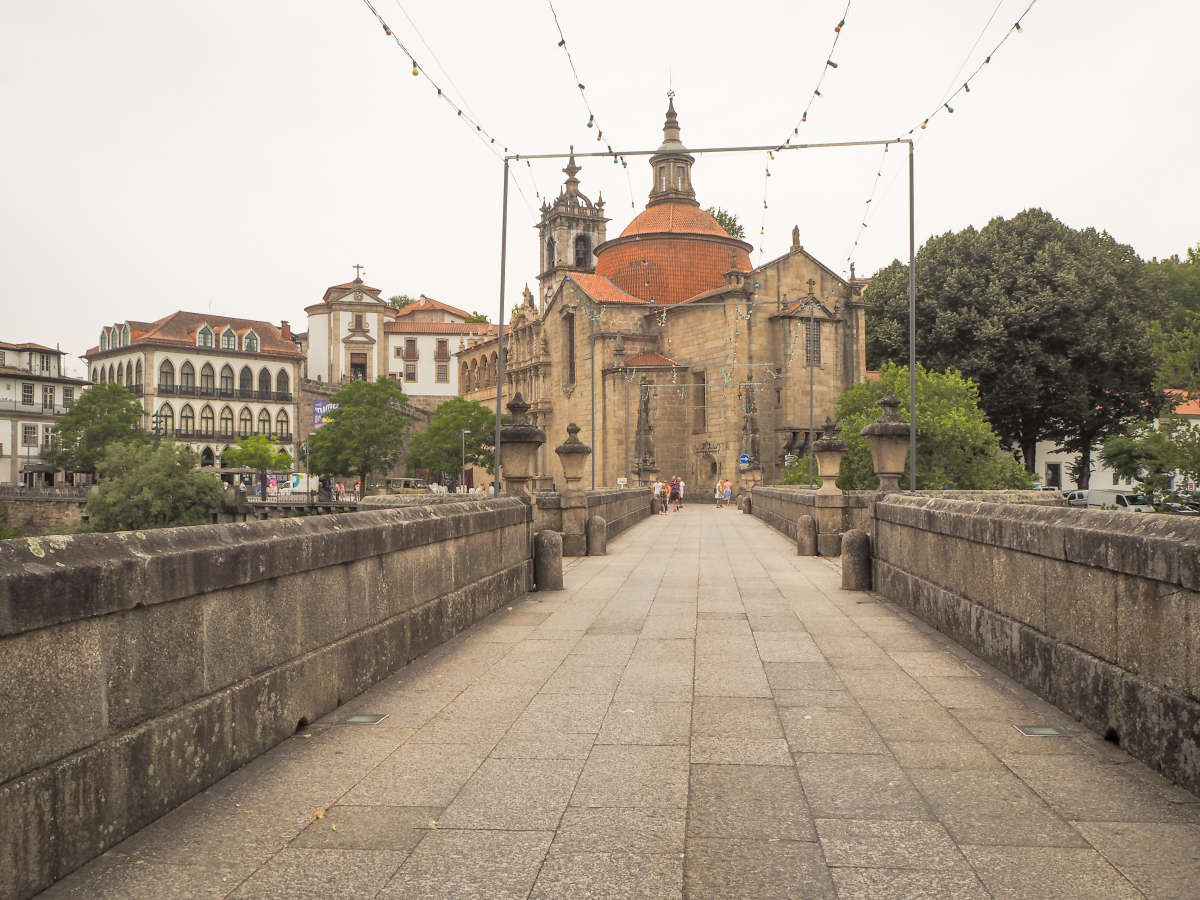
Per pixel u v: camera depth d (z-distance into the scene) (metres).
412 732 6.66
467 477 109.31
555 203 113.94
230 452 101.38
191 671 5.38
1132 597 5.96
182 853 4.52
